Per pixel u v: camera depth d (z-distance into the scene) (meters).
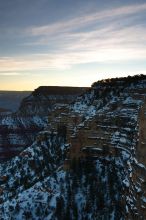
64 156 107.12
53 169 107.06
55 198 82.75
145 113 45.78
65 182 86.00
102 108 95.75
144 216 39.06
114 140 83.12
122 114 85.25
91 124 90.31
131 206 44.84
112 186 76.19
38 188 88.62
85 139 89.94
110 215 70.75
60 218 78.06
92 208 75.69
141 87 91.44
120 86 104.12
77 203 78.94
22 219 81.69
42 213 81.31
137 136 50.16
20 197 87.38
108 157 83.56
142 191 41.12
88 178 83.19
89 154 88.00
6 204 87.81
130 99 89.31
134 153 50.72
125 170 68.50
